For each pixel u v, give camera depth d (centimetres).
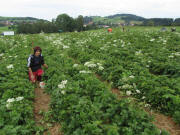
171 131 482
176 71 825
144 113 501
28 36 2855
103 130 442
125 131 438
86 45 1574
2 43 1769
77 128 461
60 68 909
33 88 725
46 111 588
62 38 2244
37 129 489
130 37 1986
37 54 741
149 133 426
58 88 663
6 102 564
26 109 547
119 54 1183
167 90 613
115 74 826
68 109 535
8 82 725
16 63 973
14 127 465
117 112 514
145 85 677
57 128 508
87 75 784
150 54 1180
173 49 1347
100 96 587
